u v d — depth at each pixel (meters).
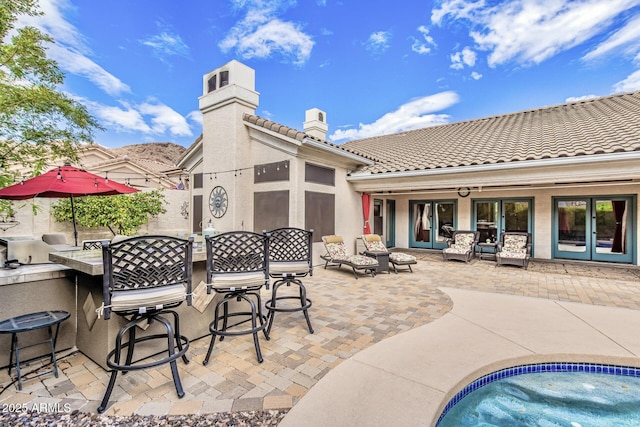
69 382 3.08
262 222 9.21
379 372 3.17
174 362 2.89
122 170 16.12
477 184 8.51
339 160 9.94
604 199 9.81
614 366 3.51
